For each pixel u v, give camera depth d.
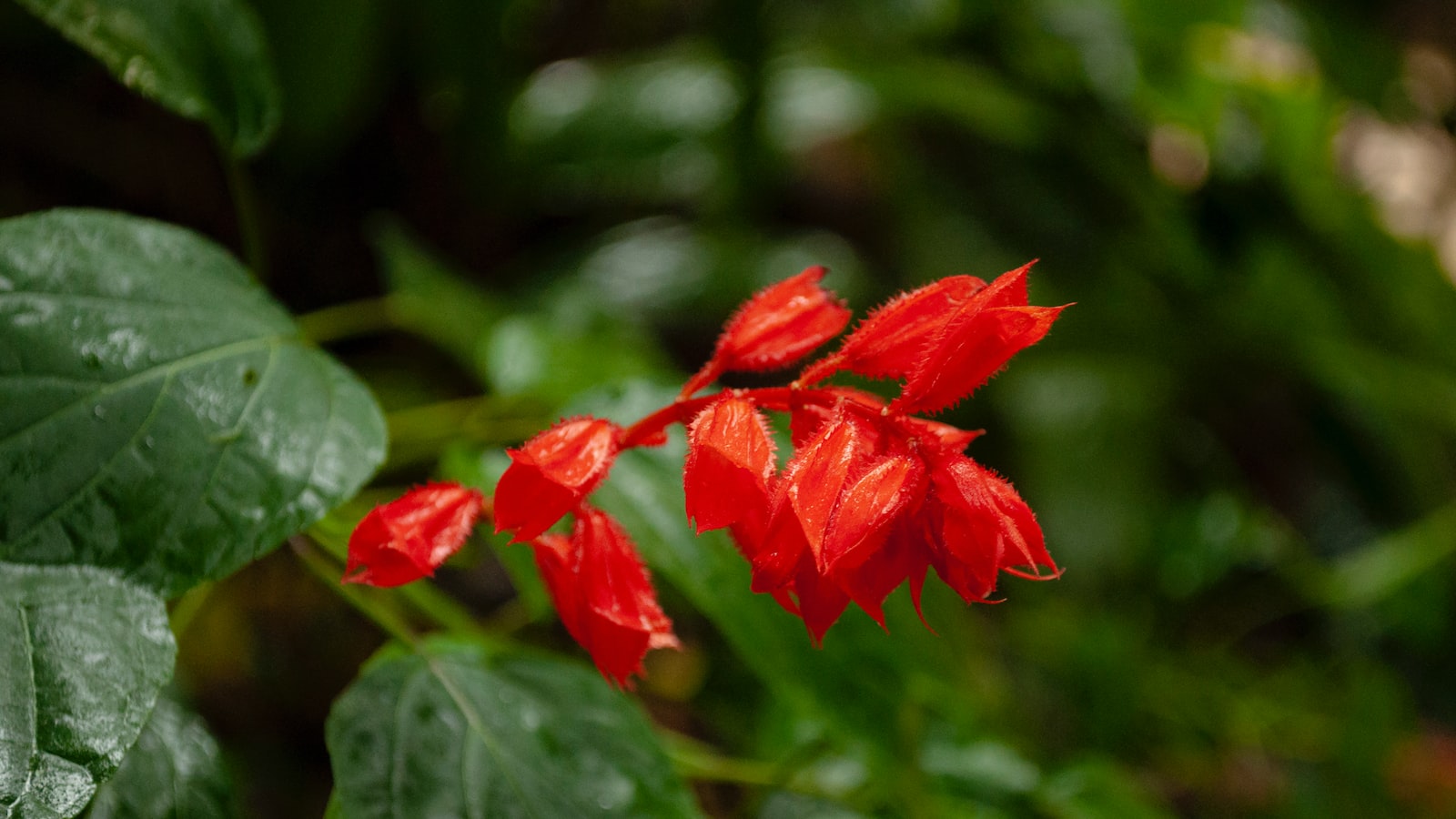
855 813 0.63
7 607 0.51
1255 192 1.25
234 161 0.59
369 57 0.91
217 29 0.58
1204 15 1.07
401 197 1.14
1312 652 1.25
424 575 0.52
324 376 0.55
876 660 0.59
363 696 0.54
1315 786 0.97
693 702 0.79
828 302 0.53
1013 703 0.89
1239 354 1.35
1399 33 1.70
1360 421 1.32
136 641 0.52
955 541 0.50
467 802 0.54
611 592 0.52
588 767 0.55
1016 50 1.27
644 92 1.24
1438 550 1.14
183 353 0.54
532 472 0.51
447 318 0.73
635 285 1.23
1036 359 1.26
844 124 1.27
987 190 1.34
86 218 0.54
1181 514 1.16
